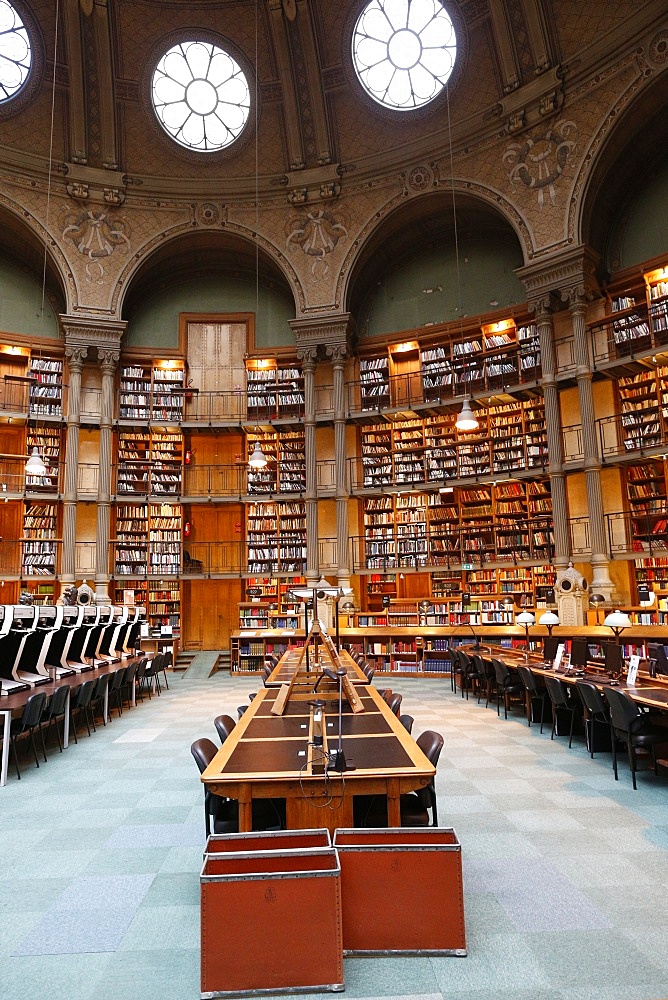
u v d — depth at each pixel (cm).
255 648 1398
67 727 647
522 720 775
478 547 1417
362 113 1484
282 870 244
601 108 1240
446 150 1437
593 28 1221
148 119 1507
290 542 1579
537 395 1380
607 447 1302
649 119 1241
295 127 1509
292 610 1510
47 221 1501
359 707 467
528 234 1356
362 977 238
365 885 255
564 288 1308
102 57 1427
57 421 1511
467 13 1317
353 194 1535
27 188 1480
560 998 225
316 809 305
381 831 270
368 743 363
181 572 1562
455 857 255
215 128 1551
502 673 791
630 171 1335
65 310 1641
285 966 230
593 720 585
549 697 722
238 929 231
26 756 616
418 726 740
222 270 1747
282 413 1644
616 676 627
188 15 1419
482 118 1384
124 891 315
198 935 272
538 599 1332
